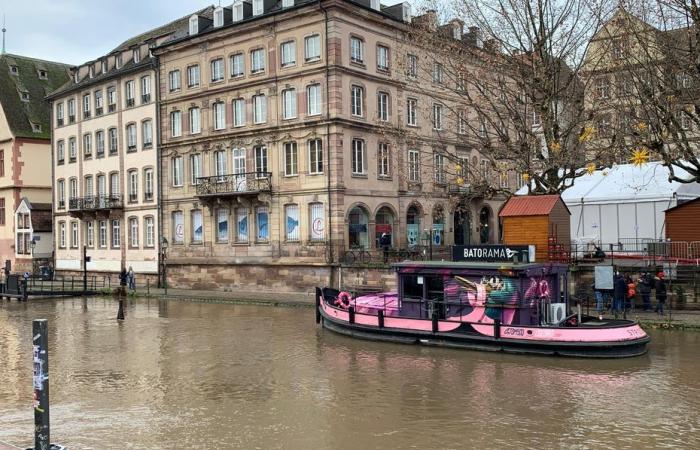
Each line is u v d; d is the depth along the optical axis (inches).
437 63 1143.0
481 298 823.7
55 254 2215.8
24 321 1193.4
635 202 1298.0
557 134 1025.5
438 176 1690.5
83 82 2070.6
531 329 754.2
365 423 521.0
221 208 1649.9
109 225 1974.7
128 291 1646.2
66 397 624.1
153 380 691.4
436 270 857.5
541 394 595.2
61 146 2187.5
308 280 1457.9
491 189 1088.2
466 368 708.0
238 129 1608.0
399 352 805.2
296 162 1502.2
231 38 1616.6
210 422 534.9
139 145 1867.6
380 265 1333.7
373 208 1520.7
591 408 548.4
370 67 1521.9
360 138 1489.9
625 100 1085.1
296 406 576.4
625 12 894.4
